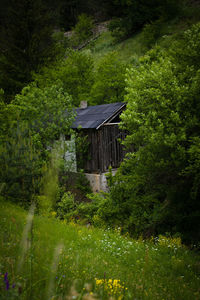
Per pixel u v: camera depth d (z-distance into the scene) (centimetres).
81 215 1310
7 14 3120
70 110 1703
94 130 1719
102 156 1675
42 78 2714
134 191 1291
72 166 1700
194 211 1183
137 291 357
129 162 1288
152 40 3769
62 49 3319
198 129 1151
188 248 957
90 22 5459
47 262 224
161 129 1063
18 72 2956
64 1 6438
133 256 664
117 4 5353
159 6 4362
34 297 191
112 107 1828
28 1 3052
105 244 707
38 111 1544
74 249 577
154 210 1212
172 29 3856
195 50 1267
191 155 1017
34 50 3062
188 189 1209
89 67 2852
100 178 1672
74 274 350
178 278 583
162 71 1198
